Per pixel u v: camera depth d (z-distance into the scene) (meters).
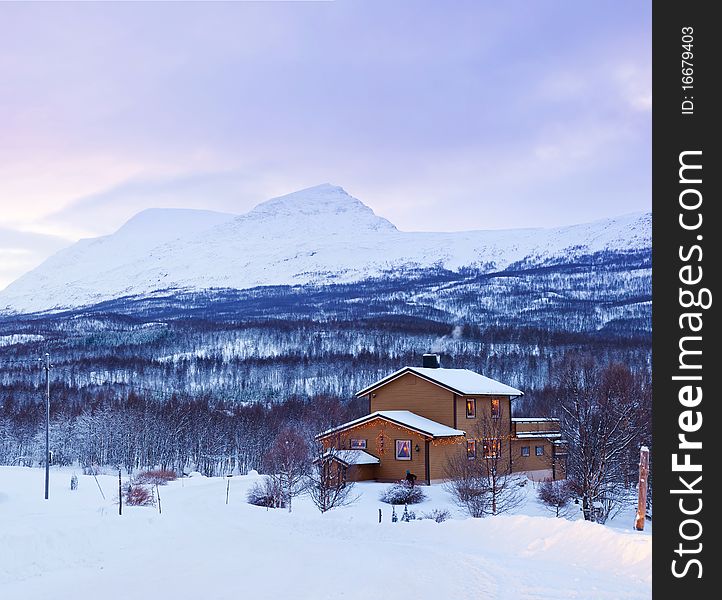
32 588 14.09
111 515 28.38
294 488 47.66
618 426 37.41
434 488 47.16
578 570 13.65
